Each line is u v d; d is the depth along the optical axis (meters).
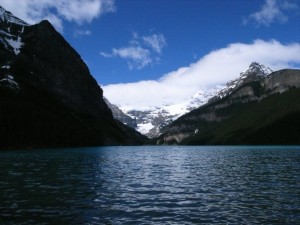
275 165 68.19
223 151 163.25
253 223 22.34
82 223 22.11
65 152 128.38
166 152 155.62
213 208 26.94
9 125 156.38
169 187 38.22
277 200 30.09
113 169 59.84
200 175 50.72
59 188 36.12
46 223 21.89
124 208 26.72
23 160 79.19
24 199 29.66
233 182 42.31
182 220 23.25
